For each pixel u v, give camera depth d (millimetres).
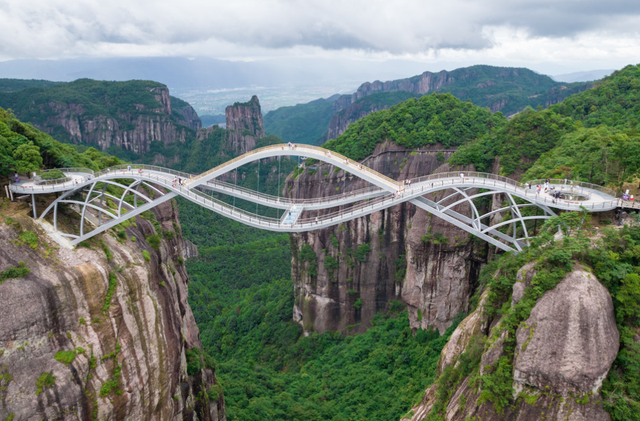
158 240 59094
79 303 41250
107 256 47000
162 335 49281
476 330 46094
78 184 49781
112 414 41312
